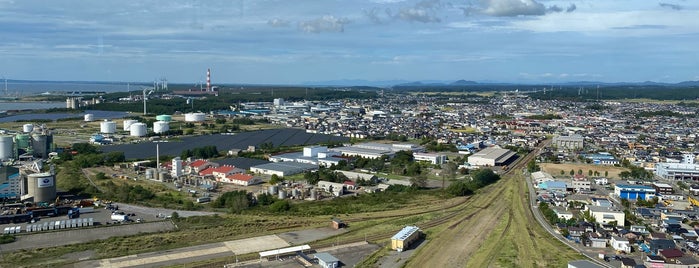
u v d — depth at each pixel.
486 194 147.75
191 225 113.75
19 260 89.62
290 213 126.00
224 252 95.50
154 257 92.12
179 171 169.62
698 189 148.38
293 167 184.38
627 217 118.38
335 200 141.62
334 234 108.06
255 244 100.56
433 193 149.50
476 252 96.25
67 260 90.12
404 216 123.44
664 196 141.75
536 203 136.12
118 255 92.94
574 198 136.62
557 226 112.00
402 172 184.00
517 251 96.44
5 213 117.00
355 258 93.19
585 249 98.00
